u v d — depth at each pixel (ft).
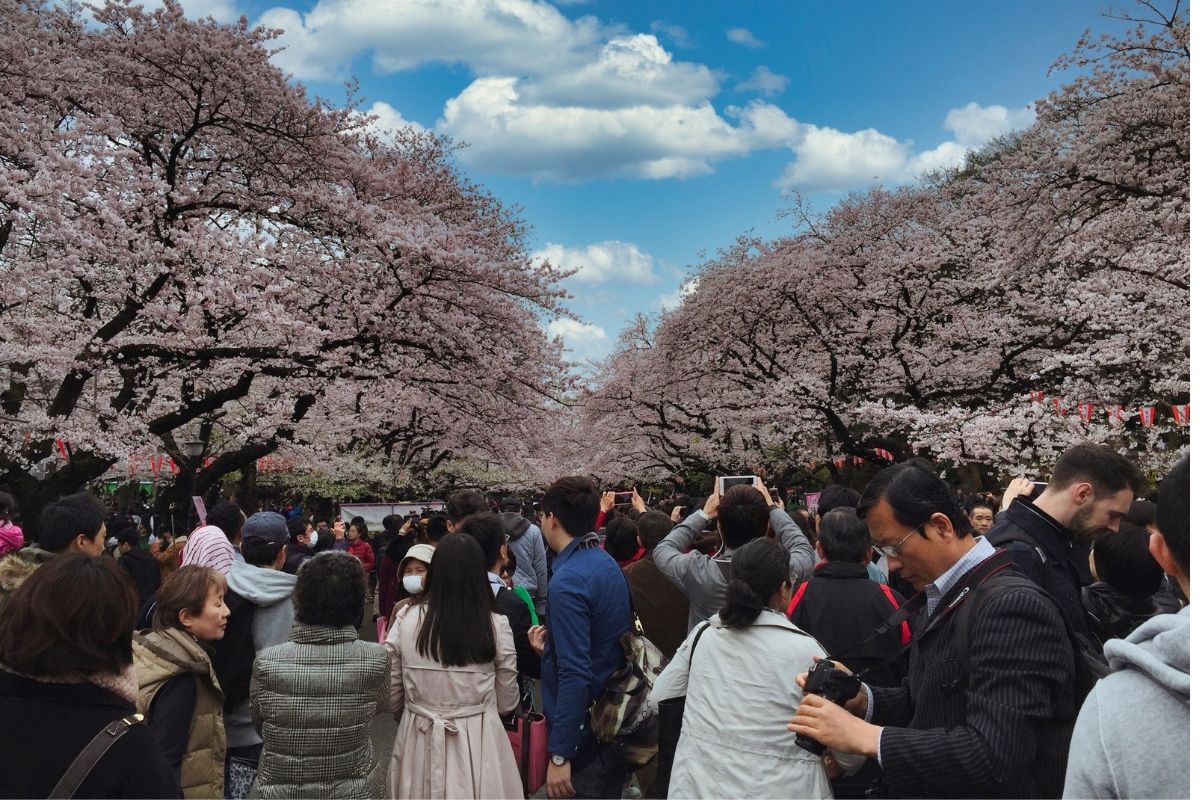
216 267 36.86
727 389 77.46
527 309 44.47
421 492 78.28
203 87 36.81
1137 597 9.83
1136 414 46.37
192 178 42.63
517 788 10.75
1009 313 64.44
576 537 12.05
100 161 33.55
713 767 8.06
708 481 92.48
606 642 11.24
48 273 31.89
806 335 70.33
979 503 22.70
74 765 6.02
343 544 39.06
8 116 31.65
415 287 39.86
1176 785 3.94
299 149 40.86
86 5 36.45
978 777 6.01
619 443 86.79
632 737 11.06
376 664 10.12
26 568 11.97
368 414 62.13
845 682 7.11
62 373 34.47
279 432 49.88
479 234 52.01
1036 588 6.57
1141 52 40.32
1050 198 42.39
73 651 6.18
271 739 9.69
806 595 11.00
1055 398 49.83
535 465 73.92
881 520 7.31
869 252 72.23
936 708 6.72
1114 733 4.17
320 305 42.01
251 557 13.16
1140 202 40.73
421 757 10.39
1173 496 4.25
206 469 46.44
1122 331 48.91
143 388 43.19
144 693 9.95
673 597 14.66
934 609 7.11
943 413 57.21
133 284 35.68
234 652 12.57
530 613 13.12
